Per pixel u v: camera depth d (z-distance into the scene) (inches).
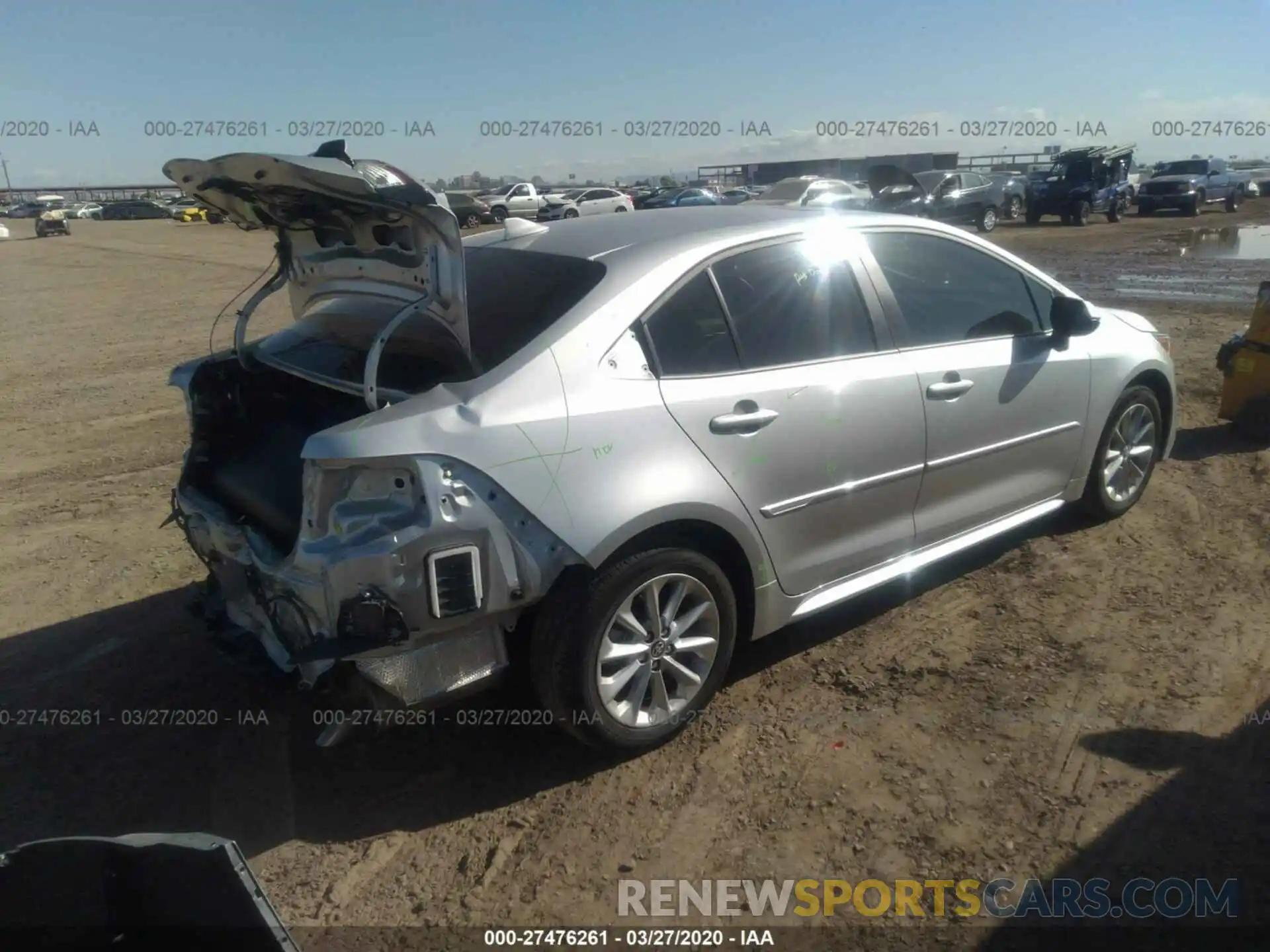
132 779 133.6
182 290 749.3
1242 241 839.7
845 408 143.4
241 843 120.5
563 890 111.3
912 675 149.8
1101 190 1105.4
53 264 1051.3
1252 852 111.3
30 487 263.3
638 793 126.5
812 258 147.6
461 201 1455.5
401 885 113.0
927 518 160.7
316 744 138.6
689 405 128.1
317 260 133.4
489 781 130.5
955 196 1019.3
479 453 112.3
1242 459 236.7
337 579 108.3
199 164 113.4
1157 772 125.1
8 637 175.0
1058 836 115.2
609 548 119.8
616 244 139.0
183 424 327.3
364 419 110.5
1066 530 198.5
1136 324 203.3
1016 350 170.2
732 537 134.1
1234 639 155.3
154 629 175.8
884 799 122.9
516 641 124.7
